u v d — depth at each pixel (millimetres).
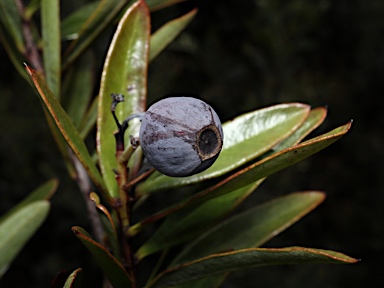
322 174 572
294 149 103
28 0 331
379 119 609
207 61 528
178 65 504
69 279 95
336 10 611
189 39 473
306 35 536
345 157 588
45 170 442
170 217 128
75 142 111
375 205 557
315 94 561
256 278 449
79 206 432
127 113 128
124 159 118
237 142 123
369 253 528
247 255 111
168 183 121
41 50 157
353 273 504
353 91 610
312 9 516
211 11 544
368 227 541
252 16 526
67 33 155
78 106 162
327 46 615
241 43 547
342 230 540
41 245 437
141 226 121
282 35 508
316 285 463
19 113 468
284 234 513
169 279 122
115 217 127
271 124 123
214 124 103
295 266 471
